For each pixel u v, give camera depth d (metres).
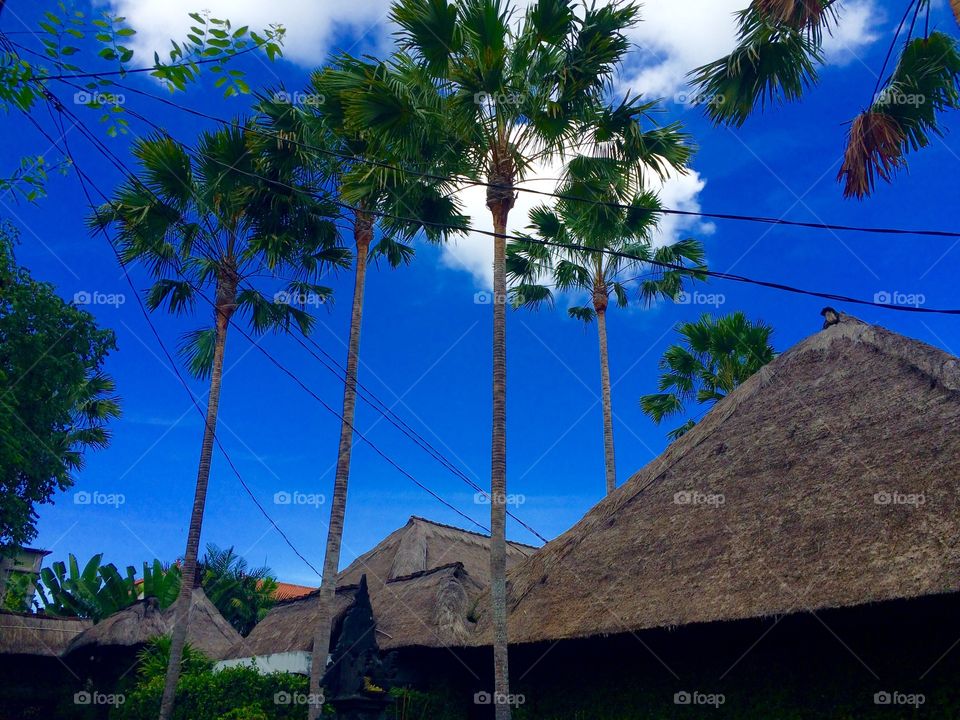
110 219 15.38
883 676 8.40
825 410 11.78
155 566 31.16
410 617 15.30
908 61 8.92
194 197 15.51
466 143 11.97
